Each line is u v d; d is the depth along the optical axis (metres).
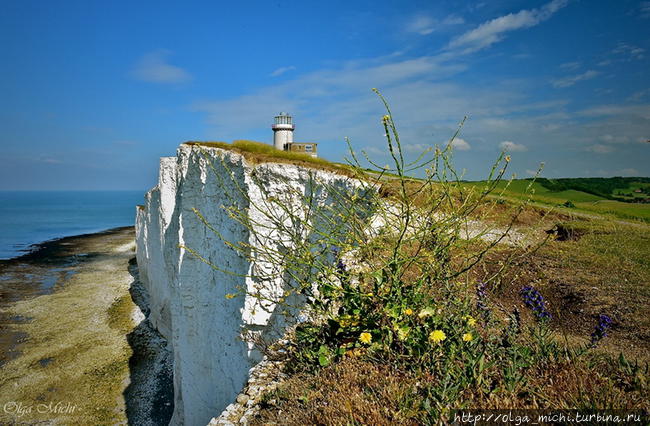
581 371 3.43
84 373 21.59
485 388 3.40
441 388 3.38
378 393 3.67
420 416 3.22
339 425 3.31
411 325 4.29
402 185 3.93
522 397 3.28
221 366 14.81
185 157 19.17
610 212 20.03
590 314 8.18
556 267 10.67
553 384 3.32
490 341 4.20
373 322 4.61
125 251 61.66
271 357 5.72
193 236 17.50
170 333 24.61
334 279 5.45
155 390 20.22
